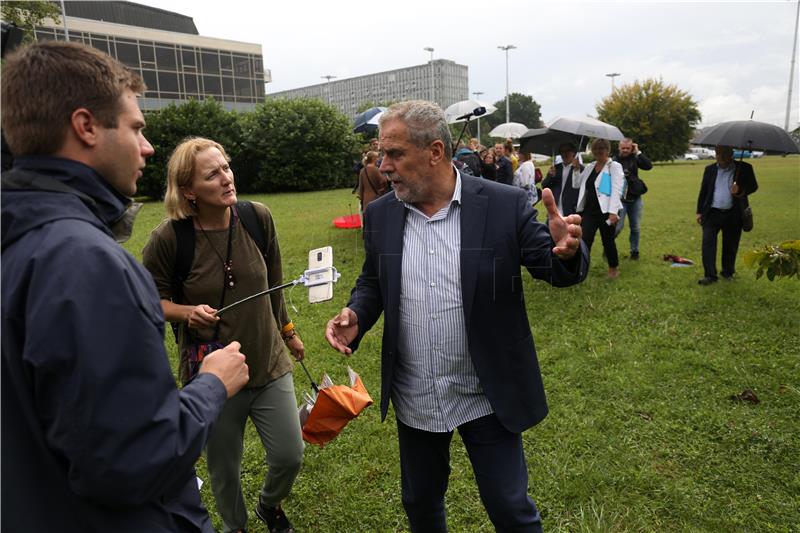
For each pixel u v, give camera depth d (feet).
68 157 3.91
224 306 7.73
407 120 6.47
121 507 3.91
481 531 9.12
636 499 9.66
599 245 32.24
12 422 3.57
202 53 153.38
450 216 6.82
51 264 3.47
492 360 6.71
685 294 21.04
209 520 4.67
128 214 4.64
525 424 6.81
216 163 7.35
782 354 15.31
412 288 6.90
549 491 9.90
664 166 130.21
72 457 3.43
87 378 3.36
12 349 3.53
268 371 8.02
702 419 12.06
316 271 7.07
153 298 3.95
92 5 146.10
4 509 3.57
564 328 18.02
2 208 3.69
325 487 10.33
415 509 7.53
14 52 3.91
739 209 21.67
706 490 9.81
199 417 4.11
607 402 12.98
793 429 11.53
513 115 309.63
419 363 6.96
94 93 3.88
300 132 85.71
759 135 20.51
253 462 11.20
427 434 7.18
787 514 9.12
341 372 15.43
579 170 24.57
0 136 4.07
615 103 156.15
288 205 61.72
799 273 9.42
